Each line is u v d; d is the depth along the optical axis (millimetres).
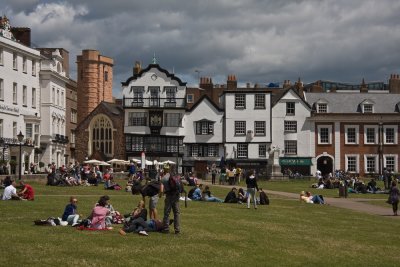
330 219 30312
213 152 92688
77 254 17297
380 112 93500
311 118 92312
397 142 92812
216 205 35406
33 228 21891
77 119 109500
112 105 97000
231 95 92812
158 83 93125
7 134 72500
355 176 76375
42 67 83312
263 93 92562
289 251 19656
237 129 92500
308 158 91938
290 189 58219
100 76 112938
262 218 28781
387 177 58031
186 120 93250
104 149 92625
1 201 32562
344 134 92562
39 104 82188
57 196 38156
